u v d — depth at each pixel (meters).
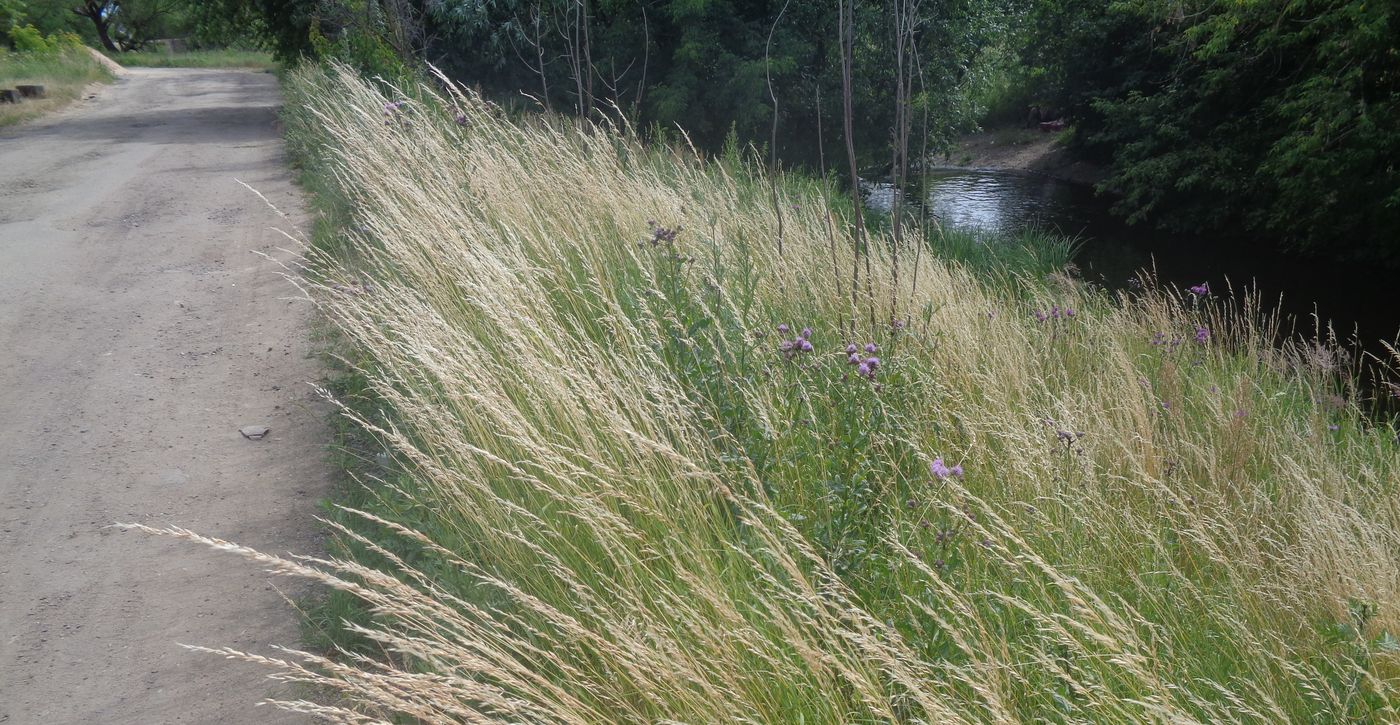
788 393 3.97
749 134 16.47
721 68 15.99
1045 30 26.72
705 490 3.46
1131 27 24.61
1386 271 15.74
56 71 29.30
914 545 3.26
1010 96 32.81
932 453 3.94
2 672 3.34
